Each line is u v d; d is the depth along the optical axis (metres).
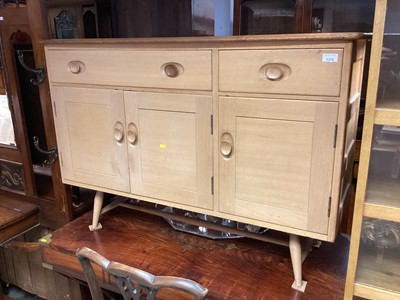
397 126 0.92
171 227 1.55
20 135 1.78
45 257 1.52
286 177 1.10
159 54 1.19
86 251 1.07
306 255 1.31
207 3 1.90
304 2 1.76
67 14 1.81
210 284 1.19
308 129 1.03
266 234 1.38
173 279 0.94
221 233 1.47
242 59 1.06
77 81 1.39
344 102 0.96
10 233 1.75
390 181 1.03
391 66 0.91
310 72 0.98
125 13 1.91
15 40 1.66
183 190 1.30
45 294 2.09
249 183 1.16
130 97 1.30
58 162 1.66
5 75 1.71
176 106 1.22
